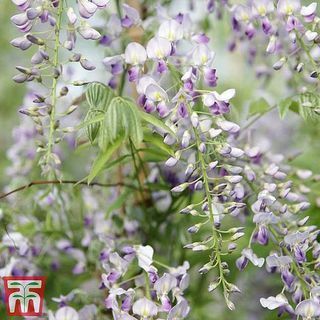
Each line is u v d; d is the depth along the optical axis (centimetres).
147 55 115
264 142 140
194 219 136
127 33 131
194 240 134
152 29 132
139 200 136
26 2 112
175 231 133
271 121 165
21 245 133
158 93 112
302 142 164
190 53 122
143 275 118
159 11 132
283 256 112
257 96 154
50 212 138
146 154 127
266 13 122
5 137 190
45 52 112
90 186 134
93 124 113
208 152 114
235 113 128
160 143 114
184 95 112
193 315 142
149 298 113
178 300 113
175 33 117
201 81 122
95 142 118
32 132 148
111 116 110
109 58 119
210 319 155
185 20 124
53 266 140
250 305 155
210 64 116
